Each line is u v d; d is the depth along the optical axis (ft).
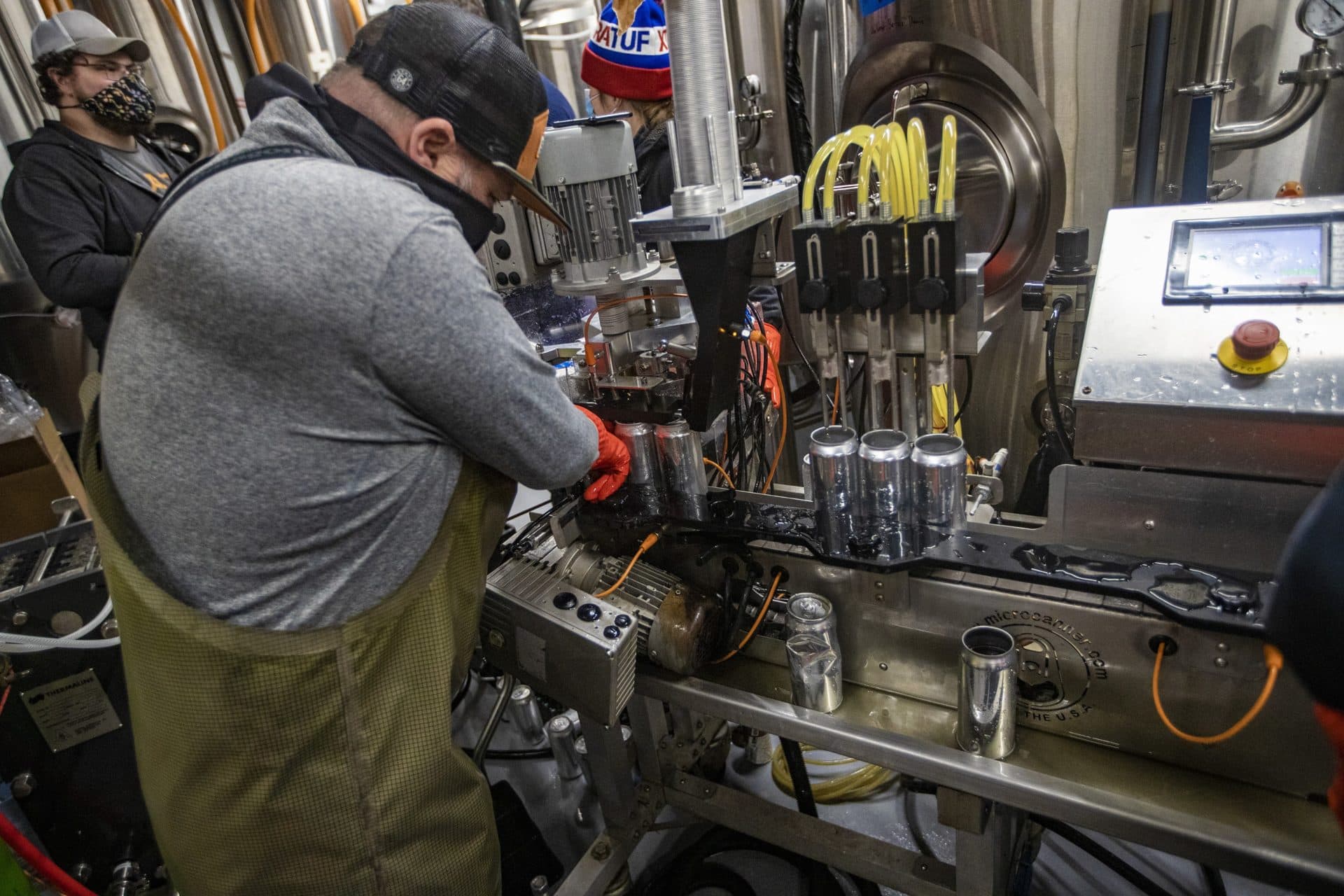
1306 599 1.54
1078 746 3.32
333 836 2.95
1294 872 2.60
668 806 5.23
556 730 5.61
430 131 2.71
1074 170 6.00
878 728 3.49
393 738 2.92
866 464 3.52
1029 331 6.64
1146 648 3.03
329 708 2.76
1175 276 3.02
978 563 3.24
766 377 4.52
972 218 6.49
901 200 3.22
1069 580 3.06
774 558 3.86
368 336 2.31
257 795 2.85
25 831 4.81
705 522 3.83
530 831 5.38
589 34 8.57
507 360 2.55
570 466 2.97
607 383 4.06
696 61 3.07
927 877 3.95
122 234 6.20
